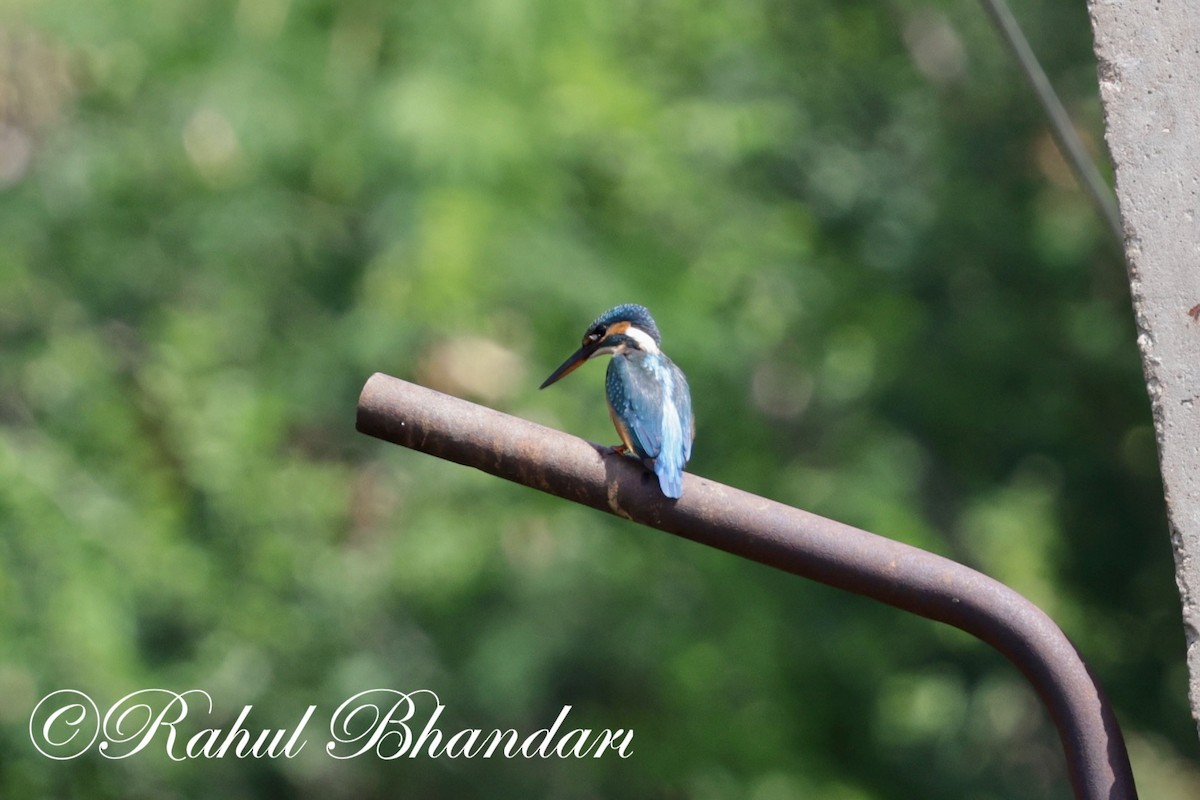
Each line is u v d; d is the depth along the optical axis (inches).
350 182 558.6
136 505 557.6
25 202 593.0
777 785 546.6
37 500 528.7
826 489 593.6
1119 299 634.8
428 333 528.7
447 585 569.6
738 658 556.4
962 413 624.1
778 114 619.8
